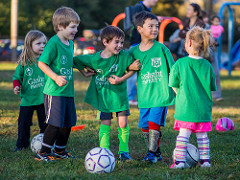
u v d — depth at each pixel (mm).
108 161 4582
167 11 41469
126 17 8797
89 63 5270
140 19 5172
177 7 41625
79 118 8430
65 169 4742
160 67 5152
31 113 5996
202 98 4738
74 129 7160
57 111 5000
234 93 14141
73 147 5977
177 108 4777
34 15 38375
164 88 5094
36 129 7355
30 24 39250
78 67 5391
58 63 5055
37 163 5008
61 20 5062
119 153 5336
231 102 11531
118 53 5238
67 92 5109
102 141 5312
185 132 4742
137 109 9602
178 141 4730
